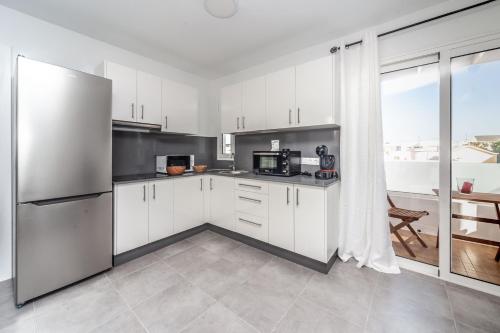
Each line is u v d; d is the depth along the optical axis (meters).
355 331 1.31
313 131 2.58
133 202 2.19
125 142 2.62
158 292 1.68
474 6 1.65
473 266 1.99
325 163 2.32
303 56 2.62
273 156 2.54
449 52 1.77
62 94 1.66
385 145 2.86
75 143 1.73
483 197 1.94
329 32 2.24
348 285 1.77
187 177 2.74
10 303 1.53
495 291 1.64
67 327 1.33
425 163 2.67
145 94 2.47
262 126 2.64
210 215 2.98
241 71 3.29
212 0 1.75
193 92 3.06
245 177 2.52
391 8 1.86
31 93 1.51
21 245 1.50
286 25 2.12
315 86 2.20
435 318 1.41
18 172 1.48
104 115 1.91
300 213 2.07
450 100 1.78
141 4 1.80
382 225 1.99
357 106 2.17
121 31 2.21
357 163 2.16
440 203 1.83
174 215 2.59
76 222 1.76
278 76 2.48
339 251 2.23
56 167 1.64
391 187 2.92
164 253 2.36
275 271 1.99
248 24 2.10
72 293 1.66
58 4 1.79
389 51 2.04
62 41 2.12
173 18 2.00
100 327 1.33
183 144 3.31
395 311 1.47
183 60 2.92
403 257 2.13
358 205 2.15
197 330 1.32
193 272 1.98
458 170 2.00
